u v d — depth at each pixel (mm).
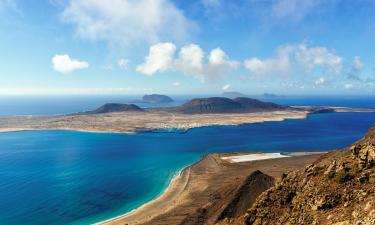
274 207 55625
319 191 48750
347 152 71125
